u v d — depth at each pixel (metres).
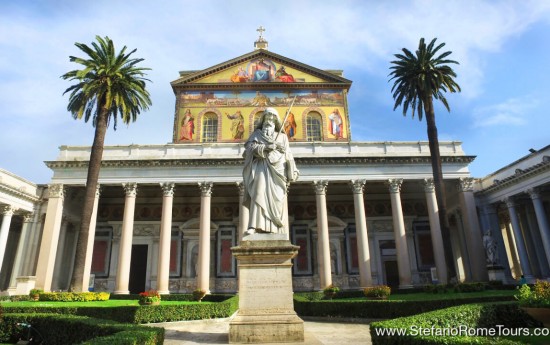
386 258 43.06
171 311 17.88
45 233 34.22
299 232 42.88
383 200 44.31
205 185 36.06
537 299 9.69
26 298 27.59
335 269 41.62
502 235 41.22
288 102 42.97
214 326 16.41
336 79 43.78
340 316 19.09
